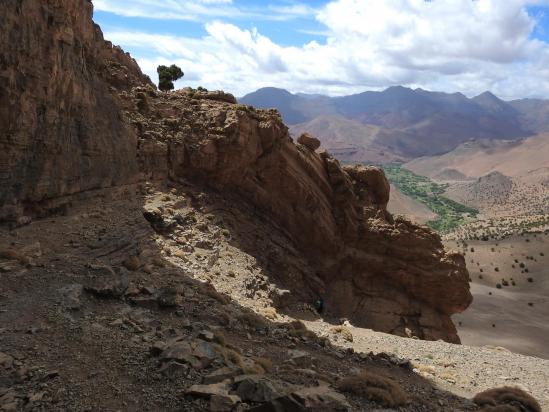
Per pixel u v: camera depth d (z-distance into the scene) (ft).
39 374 44.14
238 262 114.52
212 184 141.38
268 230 145.59
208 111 143.33
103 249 80.07
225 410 42.16
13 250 68.95
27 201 81.71
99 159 101.76
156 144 127.95
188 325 62.64
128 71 142.82
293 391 46.60
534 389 76.54
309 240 154.40
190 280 83.87
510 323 395.55
